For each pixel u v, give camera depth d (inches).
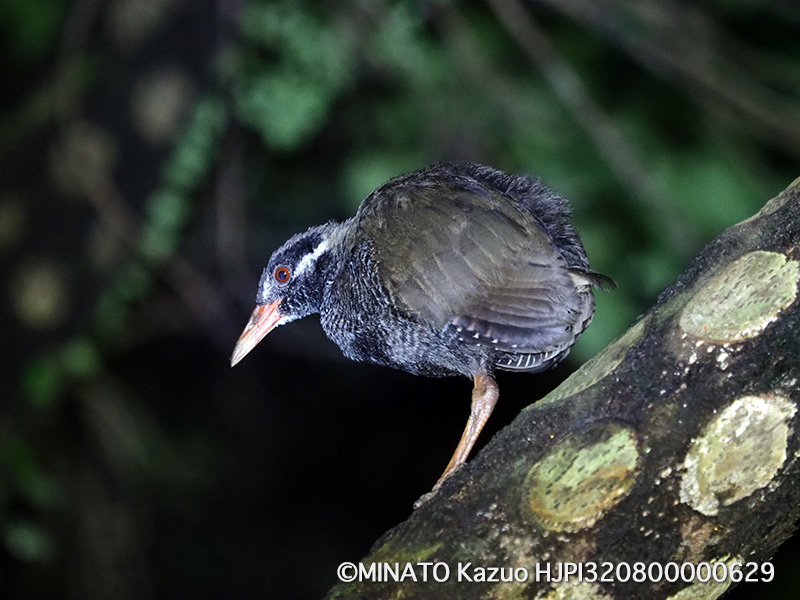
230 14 419.8
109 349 578.9
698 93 498.3
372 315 318.0
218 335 588.1
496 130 510.3
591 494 202.8
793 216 200.1
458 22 498.3
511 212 294.7
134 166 415.2
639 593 203.8
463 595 209.8
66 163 414.3
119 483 587.8
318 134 581.0
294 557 692.7
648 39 493.4
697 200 501.4
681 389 199.8
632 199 499.8
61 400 509.7
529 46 473.4
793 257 197.8
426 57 508.1
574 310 288.4
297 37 463.2
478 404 306.0
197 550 682.2
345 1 481.7
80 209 416.2
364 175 519.2
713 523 200.2
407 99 535.2
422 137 522.6
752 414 196.4
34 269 418.6
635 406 202.5
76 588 575.8
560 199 315.3
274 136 470.3
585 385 210.5
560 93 474.3
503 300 289.4
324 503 711.1
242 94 467.5
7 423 435.5
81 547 578.2
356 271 319.9
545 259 288.2
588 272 283.6
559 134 505.4
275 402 706.2
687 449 198.8
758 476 197.5
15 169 421.4
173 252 500.1
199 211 525.7
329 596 218.8
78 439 577.9
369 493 711.7
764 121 485.7
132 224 417.4
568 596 205.9
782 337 195.6
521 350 295.1
